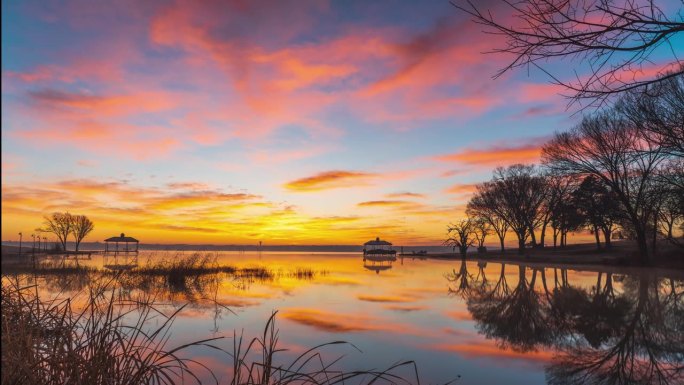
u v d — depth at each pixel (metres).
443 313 13.88
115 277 4.67
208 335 10.23
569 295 18.50
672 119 15.23
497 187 60.22
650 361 8.62
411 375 7.57
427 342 10.02
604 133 35.19
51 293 13.65
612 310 14.61
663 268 34.88
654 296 18.02
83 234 90.81
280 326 11.52
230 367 7.68
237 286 21.45
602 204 41.34
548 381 7.36
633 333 11.12
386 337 10.45
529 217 59.41
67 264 33.81
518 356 8.90
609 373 7.84
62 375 3.54
